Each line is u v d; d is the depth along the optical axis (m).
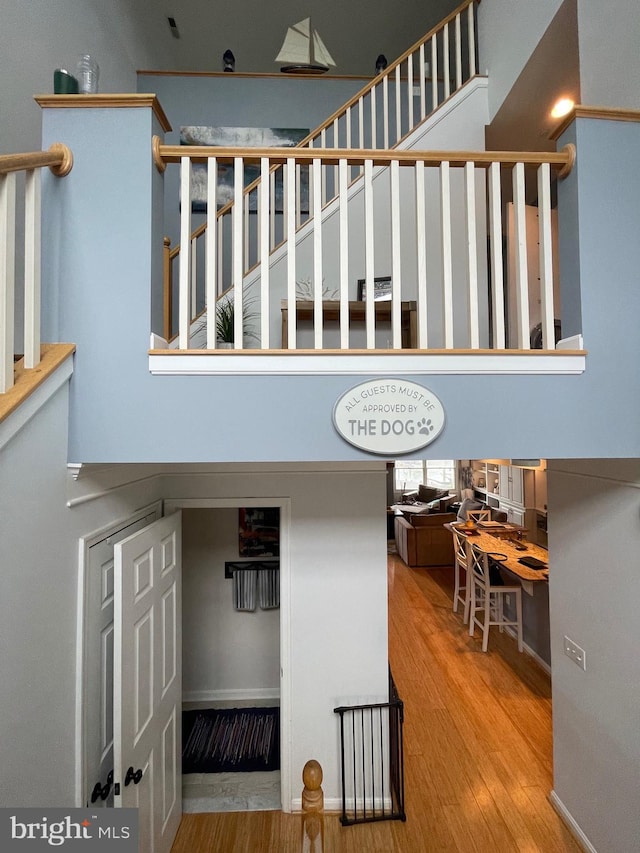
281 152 1.56
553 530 2.45
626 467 1.87
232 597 3.56
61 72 1.62
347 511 2.59
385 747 2.54
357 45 5.35
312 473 2.59
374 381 1.54
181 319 1.54
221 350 1.51
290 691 2.55
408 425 1.54
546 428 1.57
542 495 5.38
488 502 7.29
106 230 1.50
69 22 3.26
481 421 1.56
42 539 1.33
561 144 1.68
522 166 1.62
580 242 1.58
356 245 3.03
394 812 2.43
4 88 2.53
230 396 1.52
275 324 3.04
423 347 1.57
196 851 2.26
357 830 2.34
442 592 5.68
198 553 3.56
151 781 1.97
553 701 2.46
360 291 3.00
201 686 3.55
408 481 9.71
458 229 3.04
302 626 2.56
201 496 2.59
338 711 2.47
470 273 1.60
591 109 1.57
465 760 2.80
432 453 1.55
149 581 1.98
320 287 1.57
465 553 4.79
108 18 3.95
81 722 1.53
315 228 1.57
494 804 2.47
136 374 1.50
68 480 1.48
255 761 2.92
